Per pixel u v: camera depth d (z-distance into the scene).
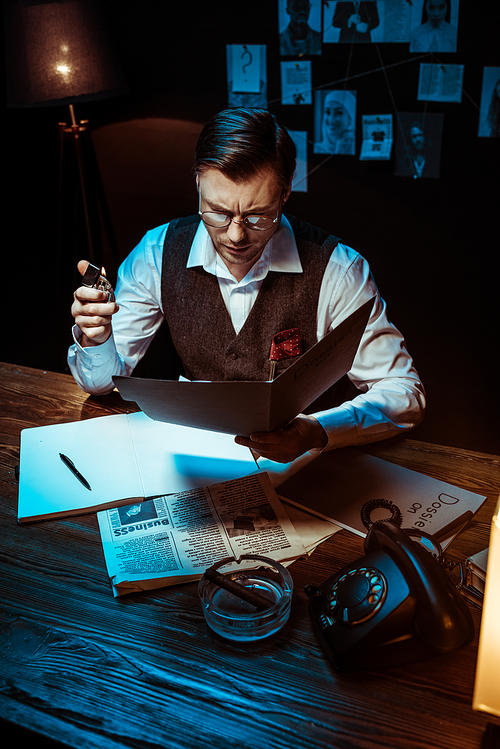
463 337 2.60
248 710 0.72
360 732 0.69
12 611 0.86
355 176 2.51
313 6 2.29
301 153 2.56
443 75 2.23
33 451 1.19
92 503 1.04
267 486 1.06
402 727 0.69
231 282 1.49
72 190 2.92
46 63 2.28
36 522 1.02
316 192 2.60
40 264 3.11
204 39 2.50
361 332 1.04
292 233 1.49
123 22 2.58
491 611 0.60
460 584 0.85
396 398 1.31
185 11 2.47
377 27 2.25
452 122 2.29
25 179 2.96
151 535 0.97
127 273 1.65
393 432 1.23
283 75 2.45
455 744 0.67
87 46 2.30
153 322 1.71
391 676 0.75
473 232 2.42
